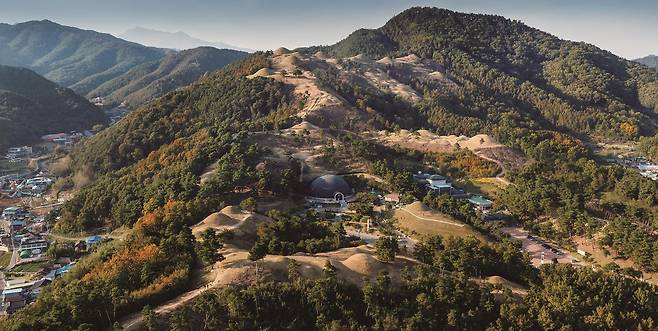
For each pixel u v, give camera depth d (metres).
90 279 107.44
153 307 94.88
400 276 107.62
